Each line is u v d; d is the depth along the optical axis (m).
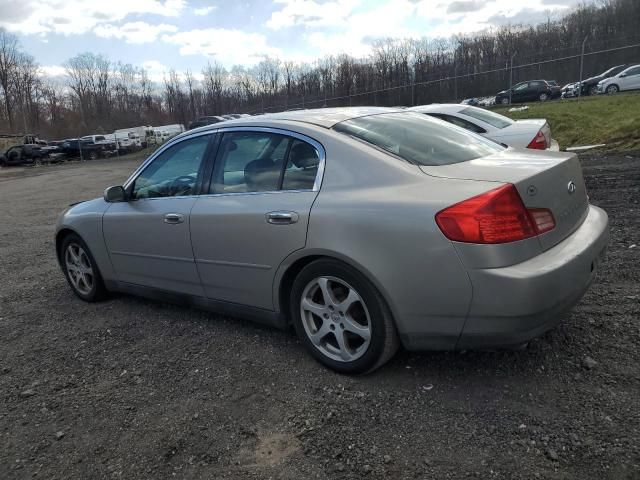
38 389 3.25
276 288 3.25
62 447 2.63
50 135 76.50
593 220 3.13
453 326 2.61
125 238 4.23
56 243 5.02
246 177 3.45
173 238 3.81
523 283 2.41
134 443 2.61
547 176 2.74
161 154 4.11
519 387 2.74
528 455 2.24
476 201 2.50
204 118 39.44
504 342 2.54
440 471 2.21
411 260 2.62
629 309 3.47
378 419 2.61
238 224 3.34
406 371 3.01
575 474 2.10
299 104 38.56
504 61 31.53
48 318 4.55
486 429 2.44
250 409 2.81
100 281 4.69
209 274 3.64
